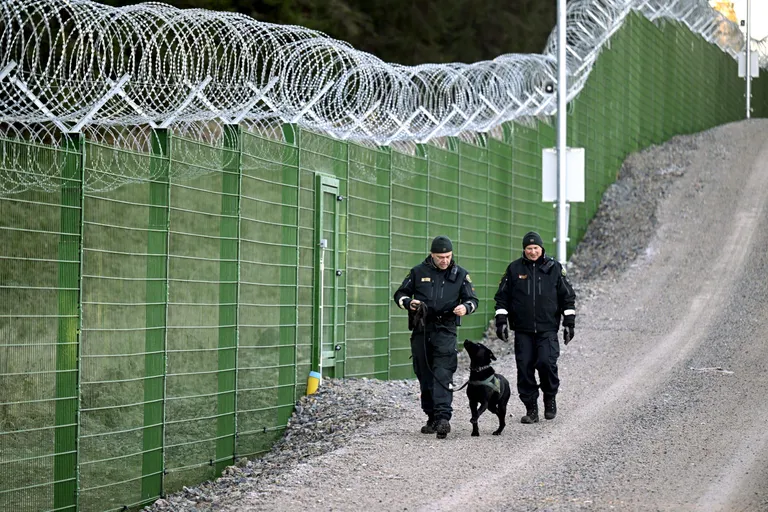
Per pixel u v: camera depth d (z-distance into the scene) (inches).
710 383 1915.6
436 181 2395.4
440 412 1449.3
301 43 1745.8
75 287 1230.3
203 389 1501.0
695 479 1182.9
